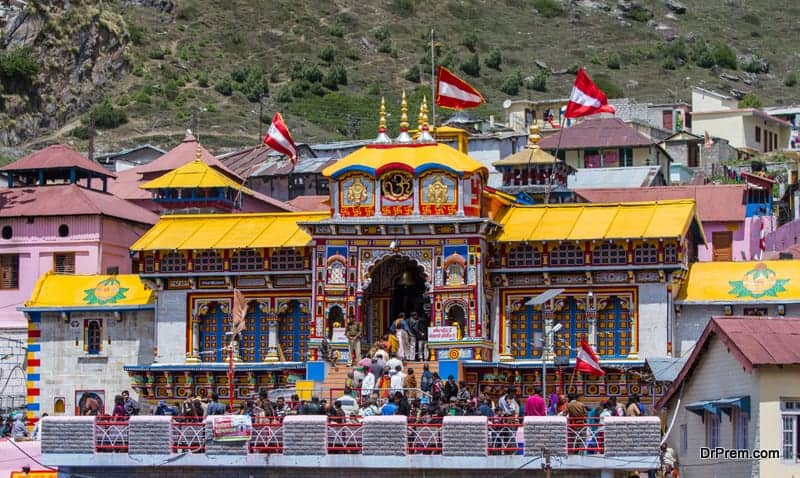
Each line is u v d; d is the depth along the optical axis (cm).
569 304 7844
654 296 7694
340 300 7725
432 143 7800
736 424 5891
